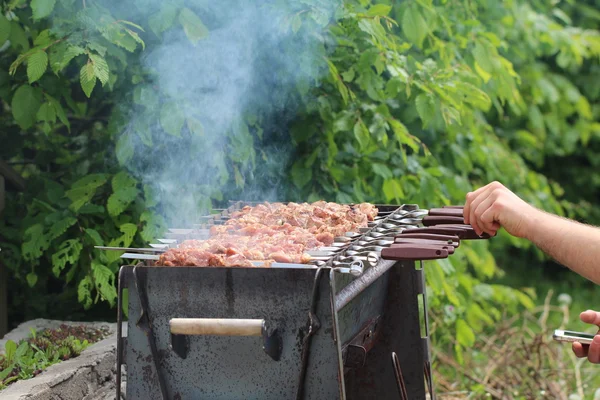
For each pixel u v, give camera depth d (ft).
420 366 10.19
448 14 15.39
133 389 6.93
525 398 14.37
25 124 11.07
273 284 6.52
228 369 6.71
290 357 6.55
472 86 13.69
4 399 8.30
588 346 6.40
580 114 27.14
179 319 6.40
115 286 12.28
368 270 8.28
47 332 11.18
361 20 12.35
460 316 15.56
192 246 7.56
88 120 13.71
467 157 16.06
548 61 27.07
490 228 6.87
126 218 12.21
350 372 10.43
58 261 11.43
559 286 28.04
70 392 9.35
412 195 14.46
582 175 29.55
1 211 12.34
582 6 27.84
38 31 11.72
